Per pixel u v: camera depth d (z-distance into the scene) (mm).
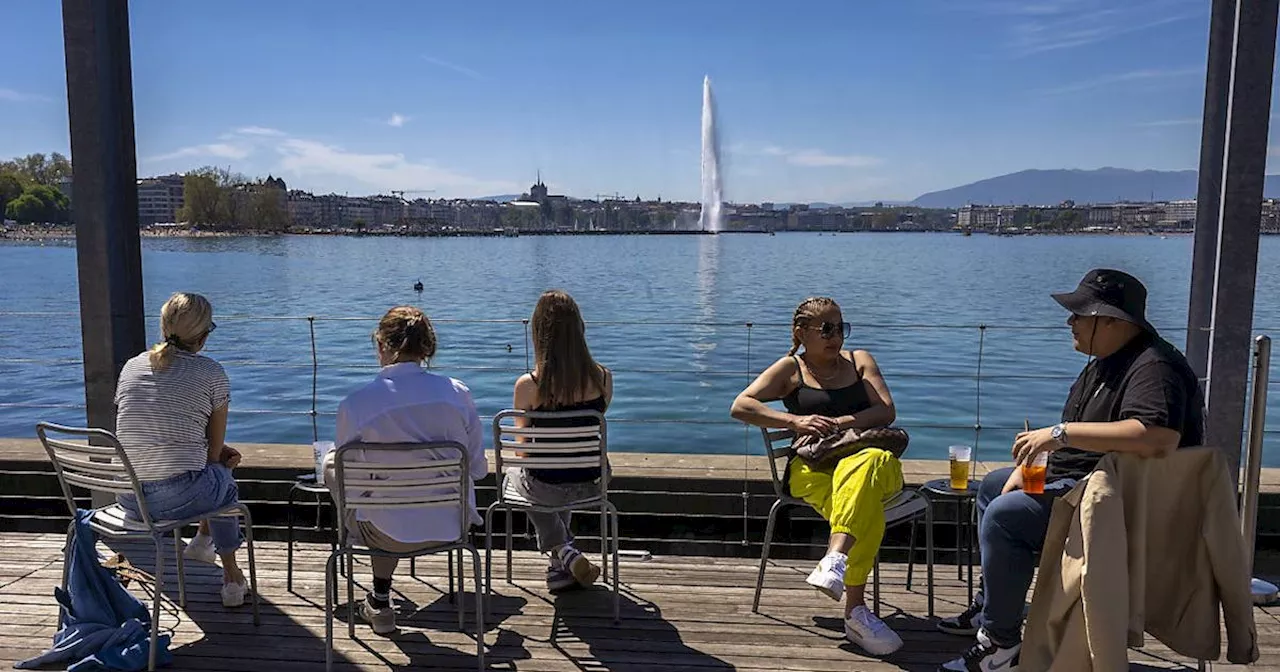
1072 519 2990
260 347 15977
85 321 4738
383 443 3459
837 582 3566
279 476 5535
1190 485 3010
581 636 3895
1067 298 3178
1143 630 2957
